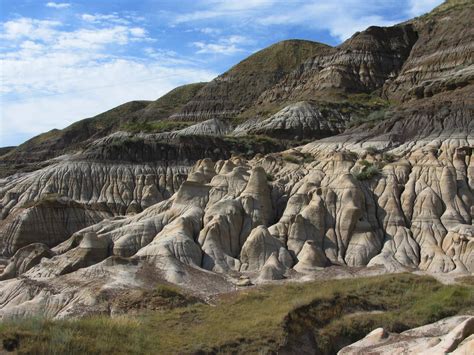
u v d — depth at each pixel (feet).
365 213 181.78
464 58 364.79
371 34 465.06
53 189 317.83
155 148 348.59
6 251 236.02
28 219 240.94
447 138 216.13
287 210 183.42
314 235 174.29
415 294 125.29
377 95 422.41
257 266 162.20
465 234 164.45
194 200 191.83
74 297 134.92
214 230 170.91
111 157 338.13
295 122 380.78
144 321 106.32
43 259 172.65
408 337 100.83
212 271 158.81
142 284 141.18
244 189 191.52
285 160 224.74
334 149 240.53
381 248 172.04
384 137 236.84
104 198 314.55
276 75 604.90
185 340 96.68
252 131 393.91
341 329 106.83
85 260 166.30
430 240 170.91
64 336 83.87
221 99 588.50
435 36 420.77
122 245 174.50
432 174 190.90
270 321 103.81
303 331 104.06
